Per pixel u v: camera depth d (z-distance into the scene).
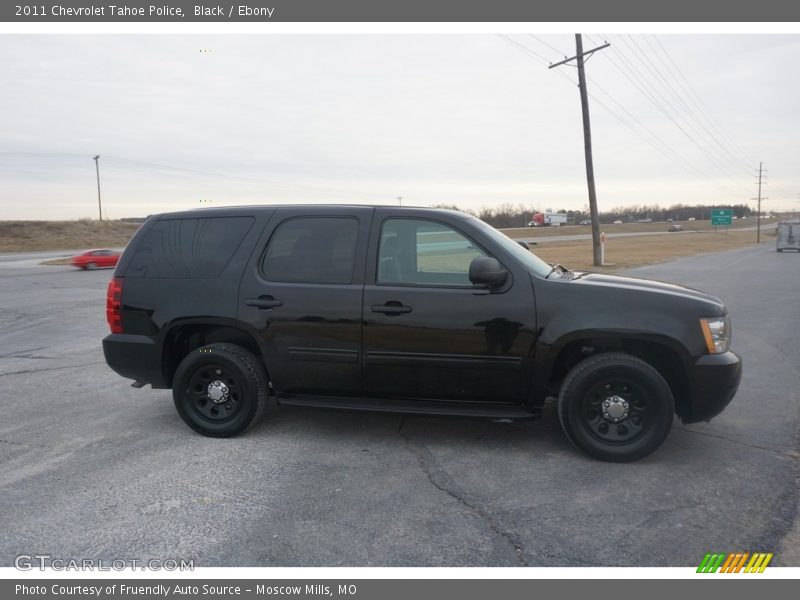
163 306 4.69
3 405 5.66
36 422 5.15
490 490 3.74
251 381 4.57
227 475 3.98
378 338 4.35
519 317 4.17
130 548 3.12
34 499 3.64
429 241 4.45
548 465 4.12
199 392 4.74
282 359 4.52
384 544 3.13
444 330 4.25
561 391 4.21
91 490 3.77
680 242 61.47
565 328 4.11
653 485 3.79
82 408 5.56
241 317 4.55
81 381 6.59
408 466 4.12
